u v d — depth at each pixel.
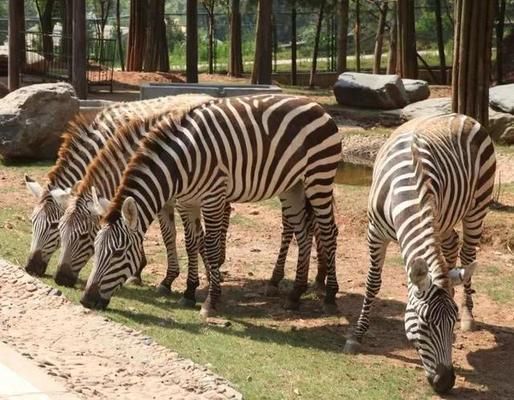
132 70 32.75
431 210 6.72
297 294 8.90
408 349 7.84
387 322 8.61
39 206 8.85
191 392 6.00
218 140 8.22
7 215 11.81
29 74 27.25
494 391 6.99
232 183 8.46
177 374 6.30
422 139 7.46
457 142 7.80
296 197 8.95
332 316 8.77
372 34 45.72
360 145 19.41
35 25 54.31
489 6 12.91
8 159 15.28
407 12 28.64
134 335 7.10
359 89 23.59
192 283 8.73
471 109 13.03
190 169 8.05
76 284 8.55
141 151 7.88
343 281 9.97
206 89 15.88
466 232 8.41
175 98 9.13
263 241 11.65
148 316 7.99
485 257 10.99
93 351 6.68
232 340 7.58
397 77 23.56
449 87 29.72
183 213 8.59
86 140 8.99
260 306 8.97
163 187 7.90
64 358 6.47
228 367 6.75
